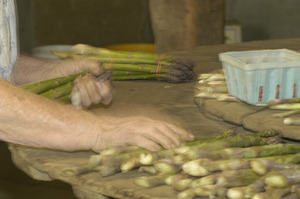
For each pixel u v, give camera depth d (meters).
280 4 6.05
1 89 1.45
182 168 1.31
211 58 2.64
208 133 1.69
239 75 1.77
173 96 2.08
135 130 1.48
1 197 3.27
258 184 1.23
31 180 3.52
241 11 6.23
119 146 1.44
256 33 6.23
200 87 2.00
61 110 1.50
